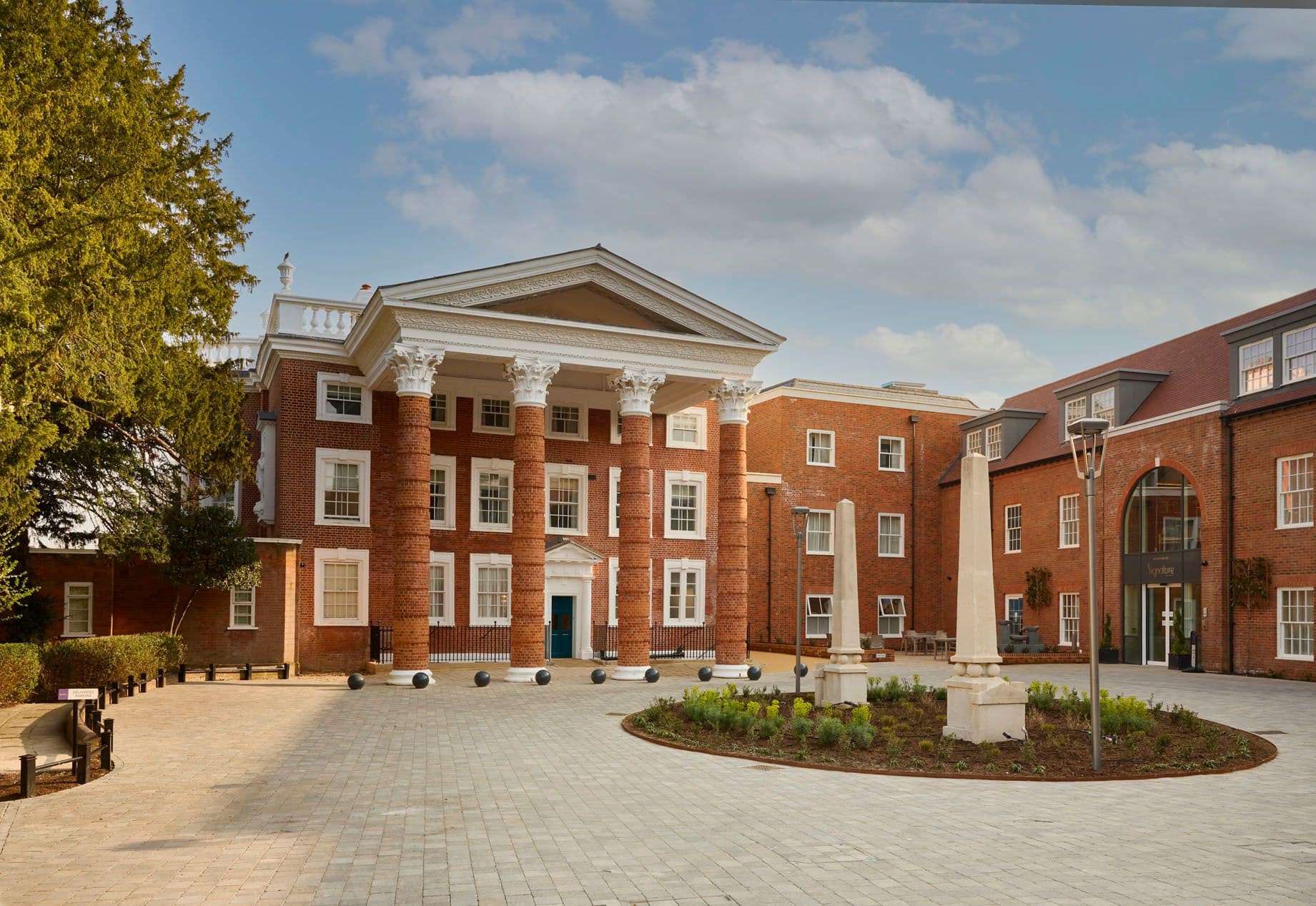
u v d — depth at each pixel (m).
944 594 50.16
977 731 17.05
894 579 49.59
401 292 31.08
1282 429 31.36
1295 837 10.87
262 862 10.00
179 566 31.42
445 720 21.84
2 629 29.36
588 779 14.62
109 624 32.19
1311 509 30.41
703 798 13.19
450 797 13.36
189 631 33.41
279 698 26.39
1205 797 13.16
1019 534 45.81
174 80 26.50
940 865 9.77
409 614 30.69
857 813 12.19
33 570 31.22
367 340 34.91
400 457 31.28
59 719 21.95
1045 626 43.22
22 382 18.03
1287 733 19.05
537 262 32.28
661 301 34.25
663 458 43.00
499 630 39.31
